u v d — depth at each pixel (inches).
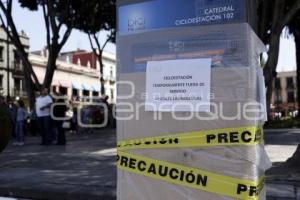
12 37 945.5
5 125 301.6
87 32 1153.4
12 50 2196.1
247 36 127.5
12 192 248.7
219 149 129.9
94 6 1005.8
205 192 131.2
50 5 912.9
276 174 267.9
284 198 213.5
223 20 129.8
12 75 2181.3
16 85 2202.3
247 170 126.8
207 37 131.4
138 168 140.3
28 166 341.4
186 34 133.7
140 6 139.9
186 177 133.6
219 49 130.1
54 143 575.8
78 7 961.5
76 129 864.9
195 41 132.6
